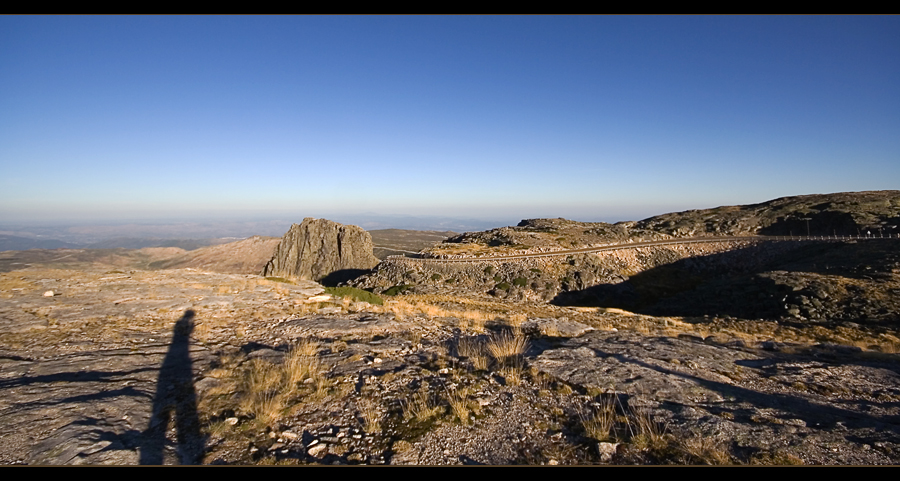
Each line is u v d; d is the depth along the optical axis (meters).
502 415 6.22
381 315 15.34
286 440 5.39
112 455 4.71
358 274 116.94
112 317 12.41
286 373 7.91
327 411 6.36
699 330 20.39
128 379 7.53
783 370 9.14
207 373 8.06
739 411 6.38
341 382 7.66
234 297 16.55
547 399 6.88
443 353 10.00
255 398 6.66
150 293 15.98
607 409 6.32
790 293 38.28
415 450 5.12
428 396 6.98
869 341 19.62
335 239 137.50
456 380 7.83
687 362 9.36
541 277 71.69
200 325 12.25
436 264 75.62
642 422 5.78
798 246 75.75
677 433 5.49
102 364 8.38
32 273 18.64
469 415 6.20
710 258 83.38
